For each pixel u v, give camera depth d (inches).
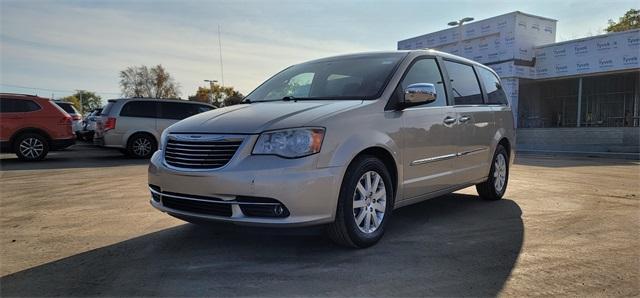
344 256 152.5
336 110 153.9
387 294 123.4
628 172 409.4
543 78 1079.6
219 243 168.4
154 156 167.2
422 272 138.9
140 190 292.2
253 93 209.0
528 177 366.0
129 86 2908.5
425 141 183.9
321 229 146.8
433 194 194.9
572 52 1018.1
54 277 137.6
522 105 1261.1
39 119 486.0
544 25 1095.6
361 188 157.0
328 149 144.0
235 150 142.9
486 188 244.4
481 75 245.8
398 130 169.6
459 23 1135.6
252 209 139.8
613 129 852.0
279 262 147.4
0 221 207.0
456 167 207.5
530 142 994.7
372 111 162.2
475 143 222.1
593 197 264.5
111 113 518.6
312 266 143.6
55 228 194.1
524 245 166.4
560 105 1208.2
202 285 129.9
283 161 138.7
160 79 2925.7
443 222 200.1
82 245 169.6
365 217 159.5
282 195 136.7
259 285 129.4
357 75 185.0
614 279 134.7
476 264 146.2
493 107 245.4
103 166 442.6
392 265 144.4
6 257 156.5
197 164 147.6
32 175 369.1
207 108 572.1
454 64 220.8
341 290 125.9
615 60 948.6
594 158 616.4
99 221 205.8
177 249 162.4
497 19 1084.5
